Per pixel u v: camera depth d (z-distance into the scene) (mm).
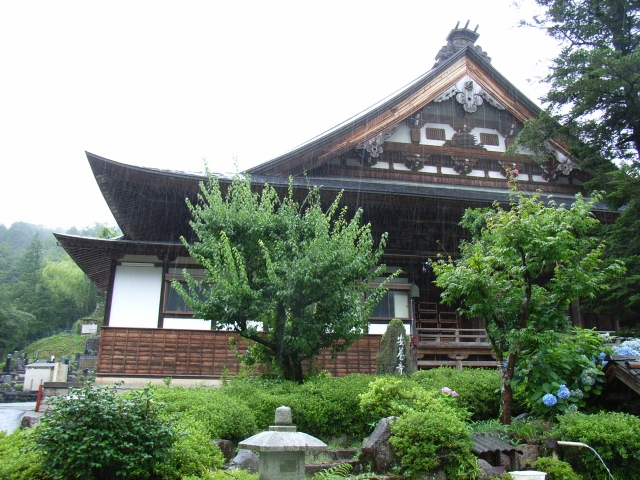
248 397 10328
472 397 10992
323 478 7484
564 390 9828
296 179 21672
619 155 19047
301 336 12344
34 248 87812
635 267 16453
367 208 21719
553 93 17969
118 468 6188
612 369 10086
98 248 19422
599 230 17781
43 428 6215
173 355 17781
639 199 15391
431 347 19625
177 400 9273
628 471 8289
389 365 14375
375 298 13469
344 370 18141
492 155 25234
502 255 10680
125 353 17672
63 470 5867
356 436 10156
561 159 25438
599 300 17781
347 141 23016
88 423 6098
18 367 41875
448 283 10977
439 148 24703
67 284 74562
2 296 64562
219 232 13055
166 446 6512
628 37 19500
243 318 12375
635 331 16516
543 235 10219
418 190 22094
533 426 9320
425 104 24469
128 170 18891
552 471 8141
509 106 25453
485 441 8688
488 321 11242
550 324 10508
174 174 19125
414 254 23656
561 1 19469
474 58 25250
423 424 8047
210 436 8195
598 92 16812
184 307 19344
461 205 21500
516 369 10930
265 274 12922
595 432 8438
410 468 7801
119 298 19281
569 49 17969
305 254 12586
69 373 35094
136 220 22688
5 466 6043
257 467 8062
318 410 10109
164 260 19766
